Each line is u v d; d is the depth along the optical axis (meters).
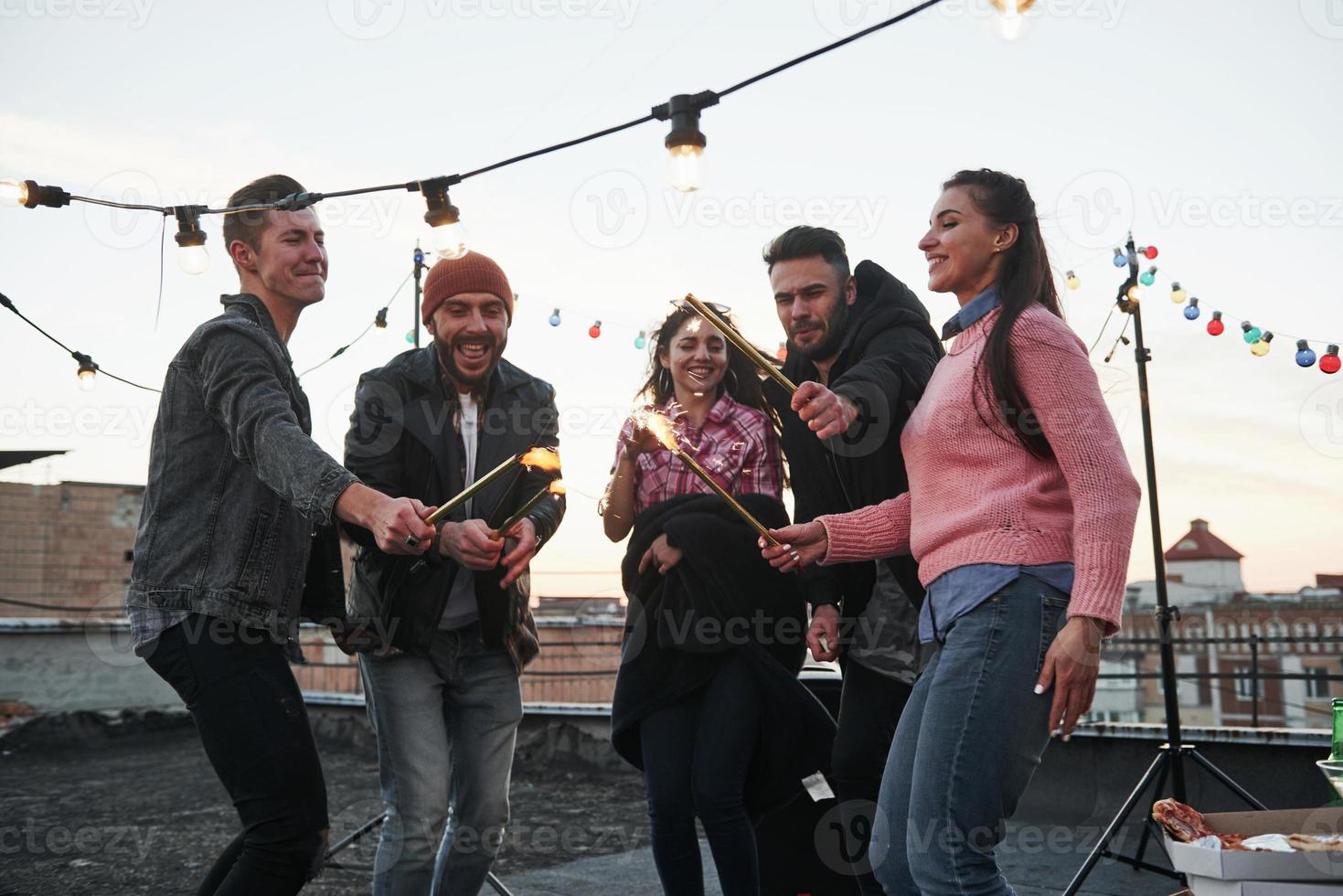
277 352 1.97
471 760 2.34
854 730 2.27
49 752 6.89
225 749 1.79
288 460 1.79
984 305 1.83
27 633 7.20
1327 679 4.30
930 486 1.79
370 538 2.20
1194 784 3.97
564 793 5.16
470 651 2.34
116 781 5.74
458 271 2.36
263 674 1.84
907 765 1.76
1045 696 1.63
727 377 2.60
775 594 2.40
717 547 2.34
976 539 1.69
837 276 2.41
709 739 2.29
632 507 2.58
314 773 1.83
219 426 1.92
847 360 2.34
